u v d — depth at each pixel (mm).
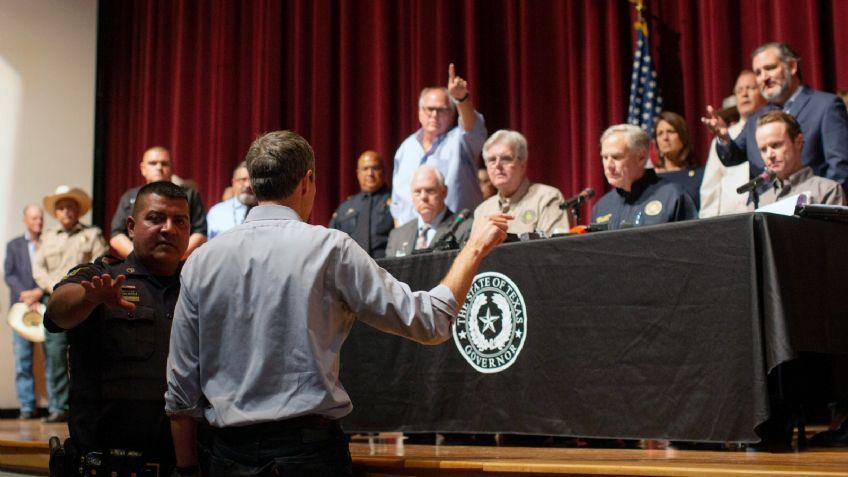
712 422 2371
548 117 5852
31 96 7953
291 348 1969
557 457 2371
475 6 6098
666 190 3703
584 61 5734
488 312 2840
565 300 2670
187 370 2062
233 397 1998
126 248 5035
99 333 2420
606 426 2549
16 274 7086
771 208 2617
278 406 1957
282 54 7164
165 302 2471
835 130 4039
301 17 7027
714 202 4176
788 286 2322
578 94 5715
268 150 2090
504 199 4102
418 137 5098
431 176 4176
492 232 2088
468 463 2254
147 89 7980
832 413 3408
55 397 6258
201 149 7633
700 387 2402
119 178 8211
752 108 4605
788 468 1941
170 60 7945
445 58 6180
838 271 2480
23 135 7887
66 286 2258
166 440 2414
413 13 6410
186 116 7750
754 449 2553
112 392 2398
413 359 3016
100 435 2414
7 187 7773
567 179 5777
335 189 6801
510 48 6008
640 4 5426
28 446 3547
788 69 4164
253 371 1975
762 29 5137
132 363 2408
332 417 2018
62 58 8156
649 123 5297
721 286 2395
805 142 4117
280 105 7113
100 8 8398
